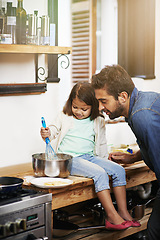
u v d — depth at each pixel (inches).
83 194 87.0
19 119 99.9
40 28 92.1
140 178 104.6
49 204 74.1
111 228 86.8
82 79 155.8
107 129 124.3
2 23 84.1
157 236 72.9
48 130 91.7
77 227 90.5
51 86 107.5
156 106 68.7
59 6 111.7
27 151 102.8
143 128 68.1
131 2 134.9
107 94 75.5
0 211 64.5
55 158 91.3
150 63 138.8
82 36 153.9
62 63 115.3
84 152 98.3
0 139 96.1
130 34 136.3
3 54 95.1
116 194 92.4
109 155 101.3
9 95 96.4
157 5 140.6
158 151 67.9
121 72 75.8
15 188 71.1
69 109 98.6
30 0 100.6
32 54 101.8
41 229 72.9
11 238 67.0
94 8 146.3
